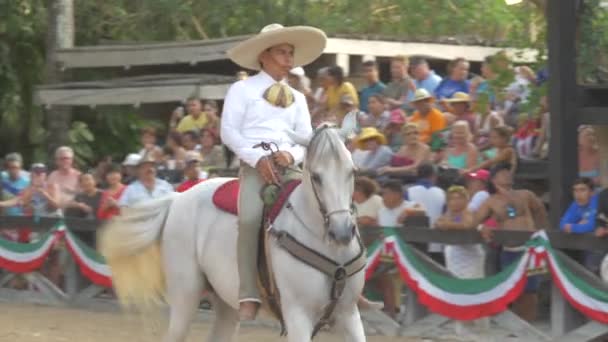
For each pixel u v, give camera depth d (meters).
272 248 8.82
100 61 21.45
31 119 24.39
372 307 9.22
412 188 13.65
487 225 12.62
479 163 14.14
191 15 23.72
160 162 16.86
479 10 21.83
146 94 19.97
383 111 15.75
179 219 9.82
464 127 14.21
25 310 16.22
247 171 9.22
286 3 22.86
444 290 12.73
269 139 9.20
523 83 15.84
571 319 12.00
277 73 9.42
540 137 14.72
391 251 13.16
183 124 18.02
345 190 8.23
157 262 10.14
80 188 16.70
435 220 13.47
